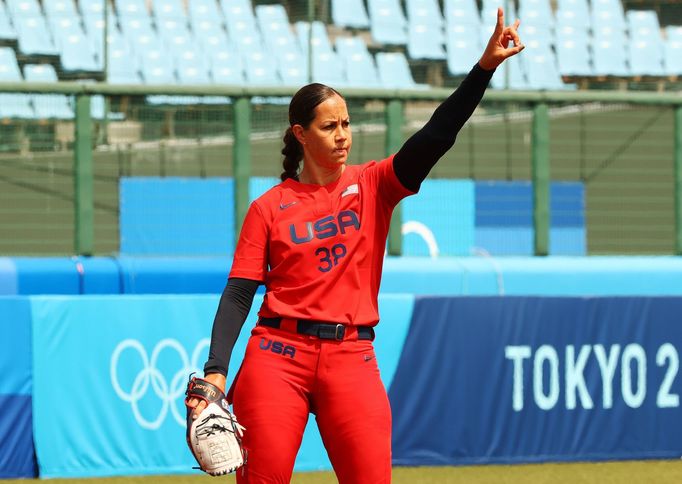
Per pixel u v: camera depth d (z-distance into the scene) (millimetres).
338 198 11086
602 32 59562
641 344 26234
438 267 43562
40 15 53906
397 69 57188
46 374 23859
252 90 44812
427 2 58688
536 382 25719
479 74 10414
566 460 25750
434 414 25219
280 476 10750
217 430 10336
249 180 44938
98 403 24078
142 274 41375
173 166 45500
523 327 25672
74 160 43344
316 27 57531
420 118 53656
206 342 24766
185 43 55875
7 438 23656
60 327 23969
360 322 10891
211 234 45406
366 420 10672
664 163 51469
